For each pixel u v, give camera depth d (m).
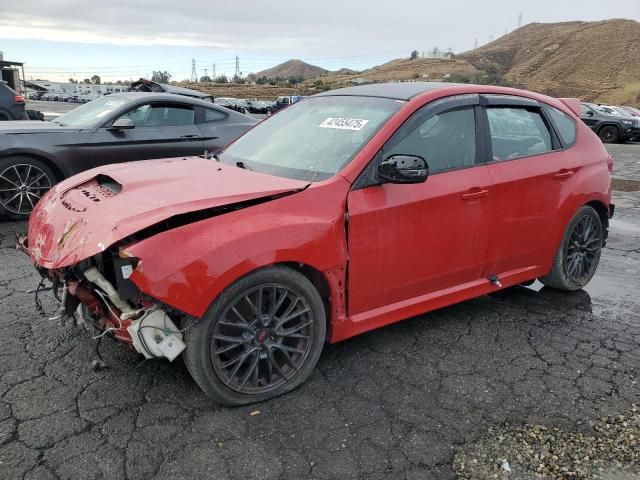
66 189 3.53
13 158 6.40
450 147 3.67
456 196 3.56
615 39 128.75
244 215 2.84
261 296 2.89
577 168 4.41
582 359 3.61
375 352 3.60
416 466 2.55
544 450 2.70
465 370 3.41
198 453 2.57
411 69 148.38
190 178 3.26
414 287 3.55
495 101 3.99
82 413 2.82
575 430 2.86
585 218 4.62
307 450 2.63
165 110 7.50
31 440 2.61
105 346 3.51
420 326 4.01
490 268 3.98
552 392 3.21
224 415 2.86
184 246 2.63
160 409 2.88
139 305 2.78
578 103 4.99
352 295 3.25
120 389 3.04
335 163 3.32
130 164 3.88
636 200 9.50
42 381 3.10
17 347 3.48
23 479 2.36
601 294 4.84
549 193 4.19
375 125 3.47
